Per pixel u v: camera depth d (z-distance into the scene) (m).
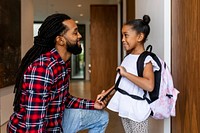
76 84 10.97
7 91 3.88
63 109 1.71
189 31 1.73
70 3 8.91
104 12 6.62
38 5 9.20
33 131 1.41
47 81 1.43
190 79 1.73
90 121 1.92
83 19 12.59
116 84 1.79
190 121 1.74
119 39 6.46
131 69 1.70
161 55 2.18
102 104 1.92
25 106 1.43
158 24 2.27
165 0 2.13
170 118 2.16
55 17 1.57
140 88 1.69
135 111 1.68
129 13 4.82
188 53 1.76
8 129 1.57
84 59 13.92
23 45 4.65
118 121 4.07
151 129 2.63
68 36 1.59
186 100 1.81
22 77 1.47
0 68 3.51
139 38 1.75
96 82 6.58
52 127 1.62
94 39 6.62
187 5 1.77
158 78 1.69
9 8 3.88
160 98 1.69
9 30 3.87
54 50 1.56
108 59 6.61
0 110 3.59
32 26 5.27
